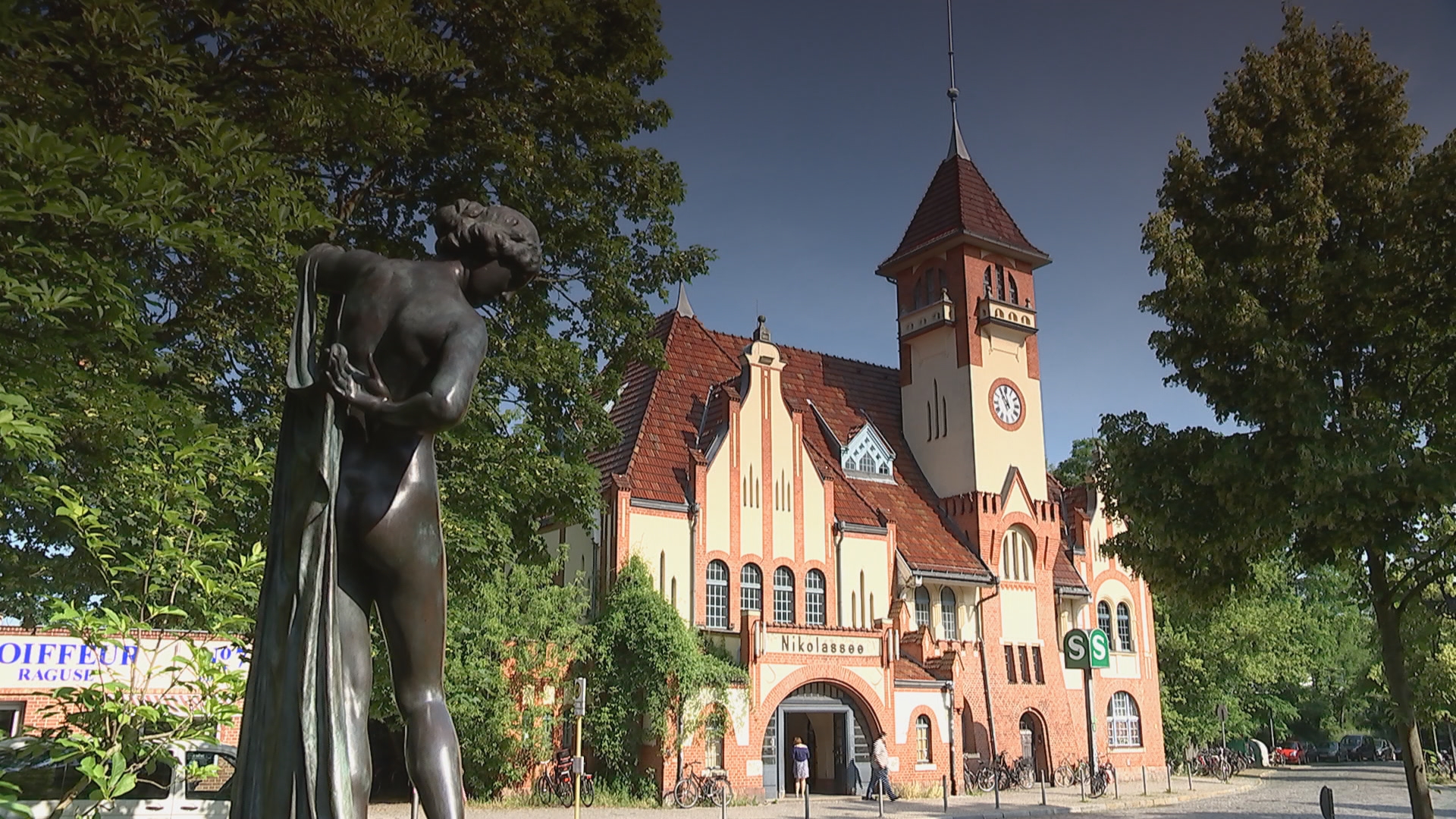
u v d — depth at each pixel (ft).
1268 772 165.89
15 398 20.17
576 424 63.46
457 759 10.71
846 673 109.29
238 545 37.06
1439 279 47.32
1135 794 115.75
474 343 10.74
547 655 95.71
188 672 34.01
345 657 10.47
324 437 10.42
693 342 134.31
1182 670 160.66
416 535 10.72
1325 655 189.37
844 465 137.59
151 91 33.01
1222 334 51.42
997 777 108.17
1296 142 52.21
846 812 92.38
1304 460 46.70
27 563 29.37
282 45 42.83
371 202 59.26
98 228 27.40
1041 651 139.13
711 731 99.91
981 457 141.59
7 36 30.17
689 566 110.52
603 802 94.38
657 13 61.16
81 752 19.17
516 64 54.44
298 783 9.82
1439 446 49.19
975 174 156.87
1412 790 47.44
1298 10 55.83
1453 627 63.10
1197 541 52.95
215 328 41.29
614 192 64.23
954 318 147.33
